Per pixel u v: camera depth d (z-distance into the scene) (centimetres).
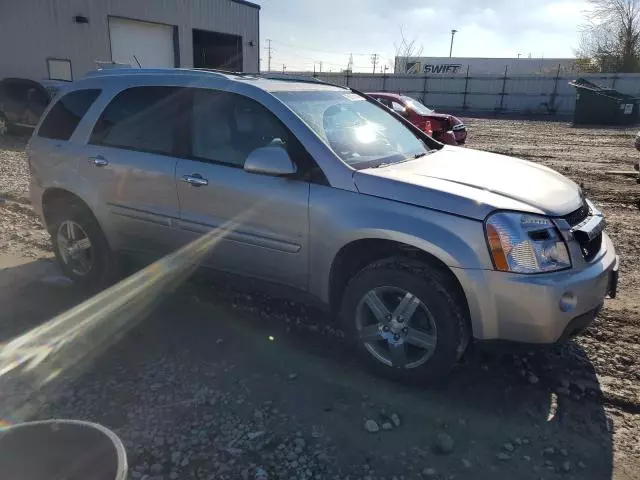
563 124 2609
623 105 2516
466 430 291
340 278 353
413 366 322
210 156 388
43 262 534
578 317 299
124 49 1956
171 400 311
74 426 186
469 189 314
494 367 351
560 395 323
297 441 278
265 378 335
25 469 185
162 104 417
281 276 369
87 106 458
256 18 2528
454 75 3631
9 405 305
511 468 263
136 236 434
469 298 297
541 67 4603
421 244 303
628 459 270
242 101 381
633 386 332
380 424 294
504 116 3222
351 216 326
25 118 1496
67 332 392
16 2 1616
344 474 256
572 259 300
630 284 496
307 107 384
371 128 412
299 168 349
